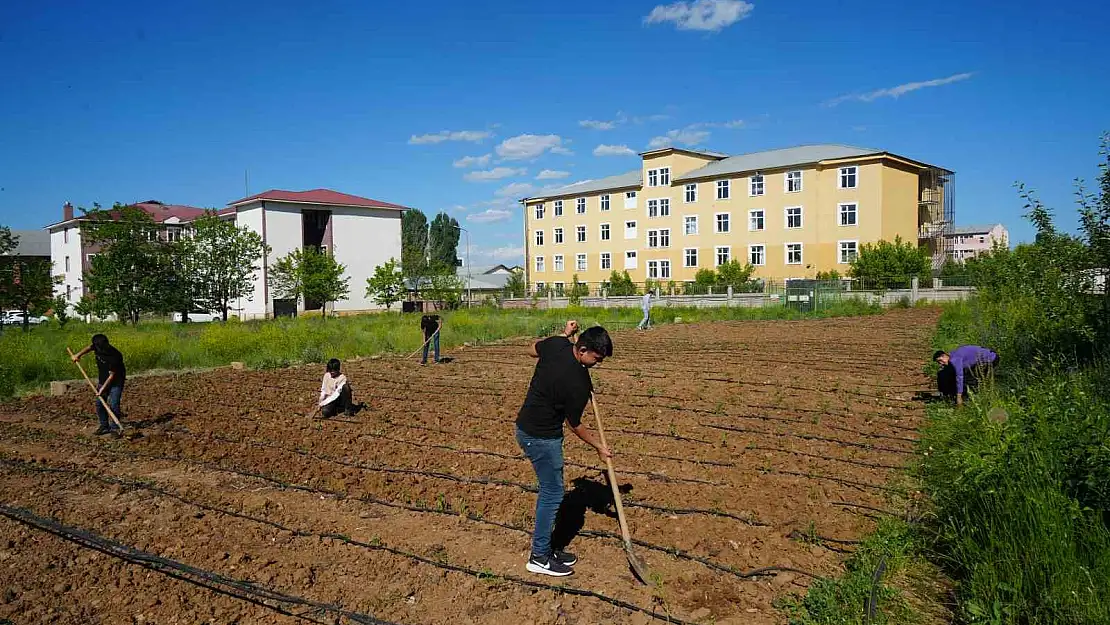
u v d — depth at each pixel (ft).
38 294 99.71
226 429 32.58
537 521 16.72
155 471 25.88
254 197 155.63
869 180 147.13
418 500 22.16
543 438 16.38
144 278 110.63
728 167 169.48
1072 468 16.48
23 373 49.57
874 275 137.08
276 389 44.75
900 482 22.90
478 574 16.78
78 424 34.14
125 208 110.11
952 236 164.86
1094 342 29.43
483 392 41.83
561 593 15.87
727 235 167.63
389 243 171.63
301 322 95.45
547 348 16.83
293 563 17.51
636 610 15.08
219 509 21.35
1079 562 14.23
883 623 13.88
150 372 55.16
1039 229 35.32
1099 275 32.30
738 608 15.16
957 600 14.88
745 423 31.55
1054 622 13.10
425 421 33.65
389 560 17.66
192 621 14.87
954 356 31.89
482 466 25.82
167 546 18.69
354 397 40.91
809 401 36.47
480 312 130.41
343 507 21.68
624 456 26.63
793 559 17.42
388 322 95.35
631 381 44.65
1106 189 31.09
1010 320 39.83
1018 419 19.70
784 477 23.75
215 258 125.18
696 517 20.26
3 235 97.71
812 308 116.06
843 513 20.35
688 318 114.62
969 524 16.63
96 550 18.47
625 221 188.65
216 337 64.13
